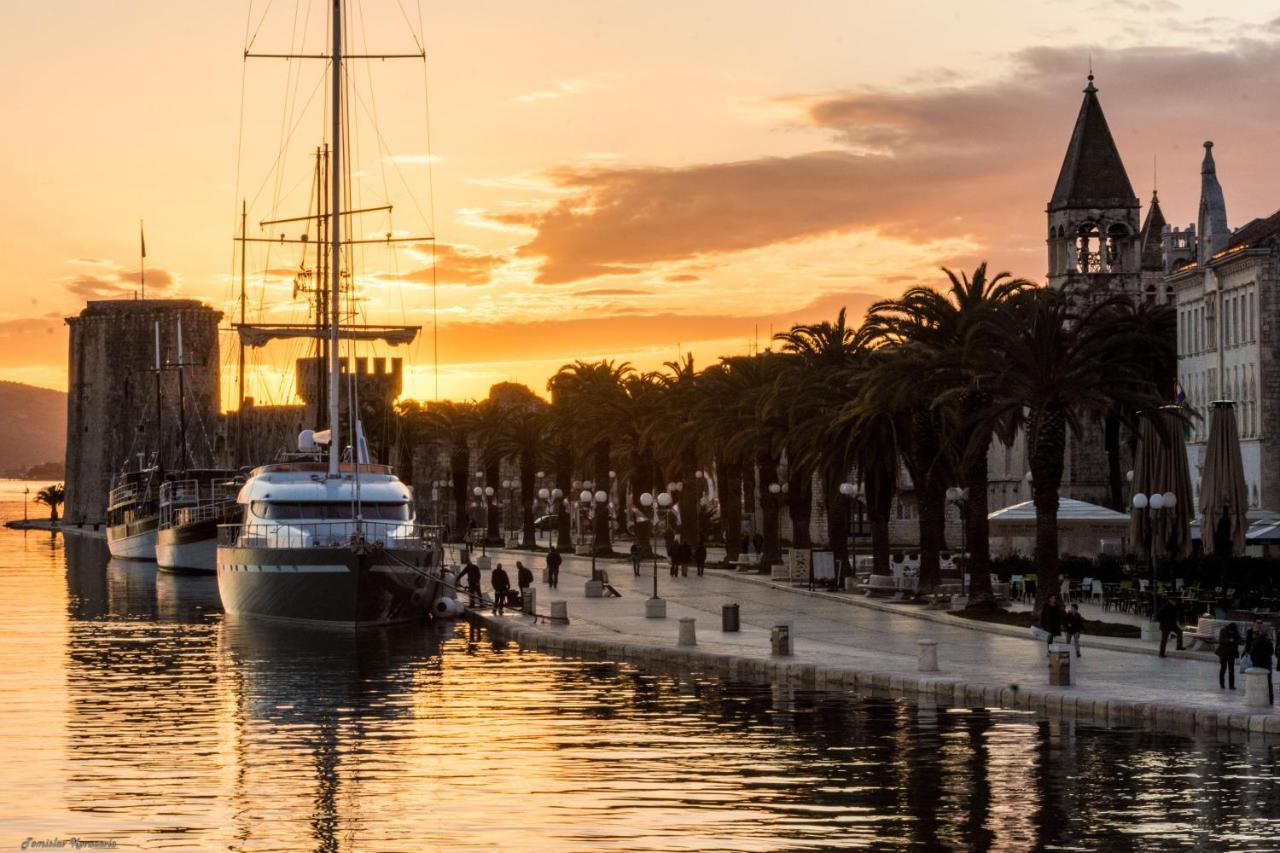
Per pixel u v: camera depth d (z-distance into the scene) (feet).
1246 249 349.41
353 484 269.85
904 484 547.08
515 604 274.16
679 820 108.68
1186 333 393.09
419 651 220.02
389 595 252.62
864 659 185.57
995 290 250.78
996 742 135.23
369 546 248.11
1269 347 347.15
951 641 207.62
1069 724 143.84
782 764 128.06
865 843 101.81
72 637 247.91
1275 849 98.84
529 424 552.82
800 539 351.87
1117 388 228.84
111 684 186.70
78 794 119.85
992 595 248.32
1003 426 251.80
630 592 317.42
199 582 402.31
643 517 451.53
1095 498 464.65
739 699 165.17
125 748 140.67
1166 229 434.71
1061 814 108.47
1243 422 357.82
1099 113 492.95
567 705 163.53
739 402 369.91
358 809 113.39
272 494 265.95
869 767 125.80
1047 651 181.06
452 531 636.48
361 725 152.56
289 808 114.21
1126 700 146.20
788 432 338.75
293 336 360.07
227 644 233.35
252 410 594.24
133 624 271.90
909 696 163.73
